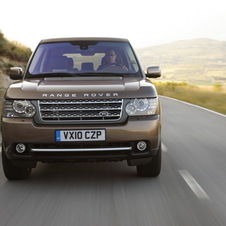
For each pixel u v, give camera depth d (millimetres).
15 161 5977
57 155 5852
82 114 5781
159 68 7570
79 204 5199
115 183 6270
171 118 16016
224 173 6980
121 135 5758
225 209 4996
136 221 4539
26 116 5824
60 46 7676
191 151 9062
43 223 4484
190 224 4445
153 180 6445
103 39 7910
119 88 5961
